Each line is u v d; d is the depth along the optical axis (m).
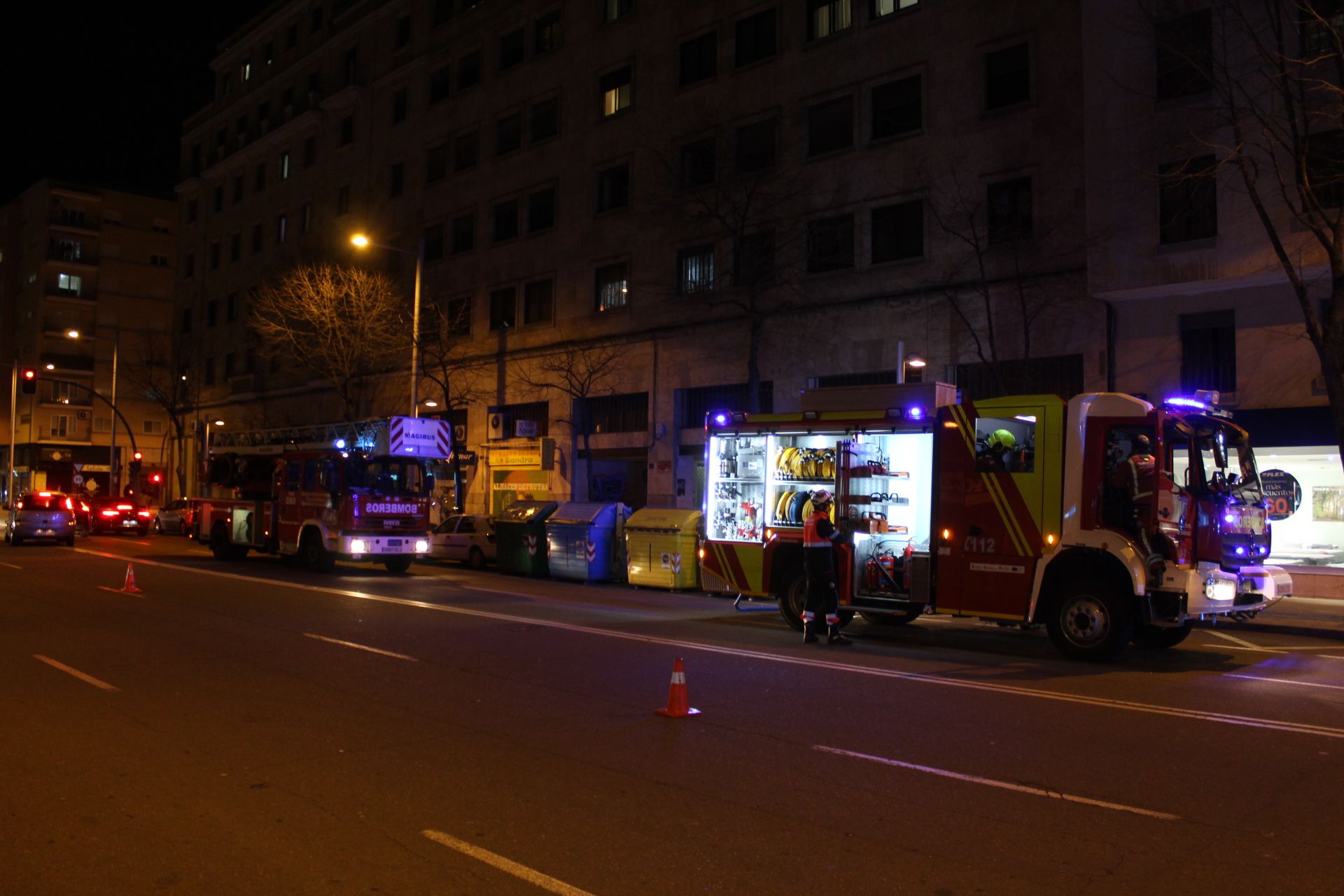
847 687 9.48
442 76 41.25
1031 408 11.95
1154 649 12.86
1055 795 6.07
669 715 8.12
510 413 37.31
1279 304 19.70
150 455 73.38
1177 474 11.44
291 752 6.93
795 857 4.99
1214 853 5.10
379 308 36.69
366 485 22.45
